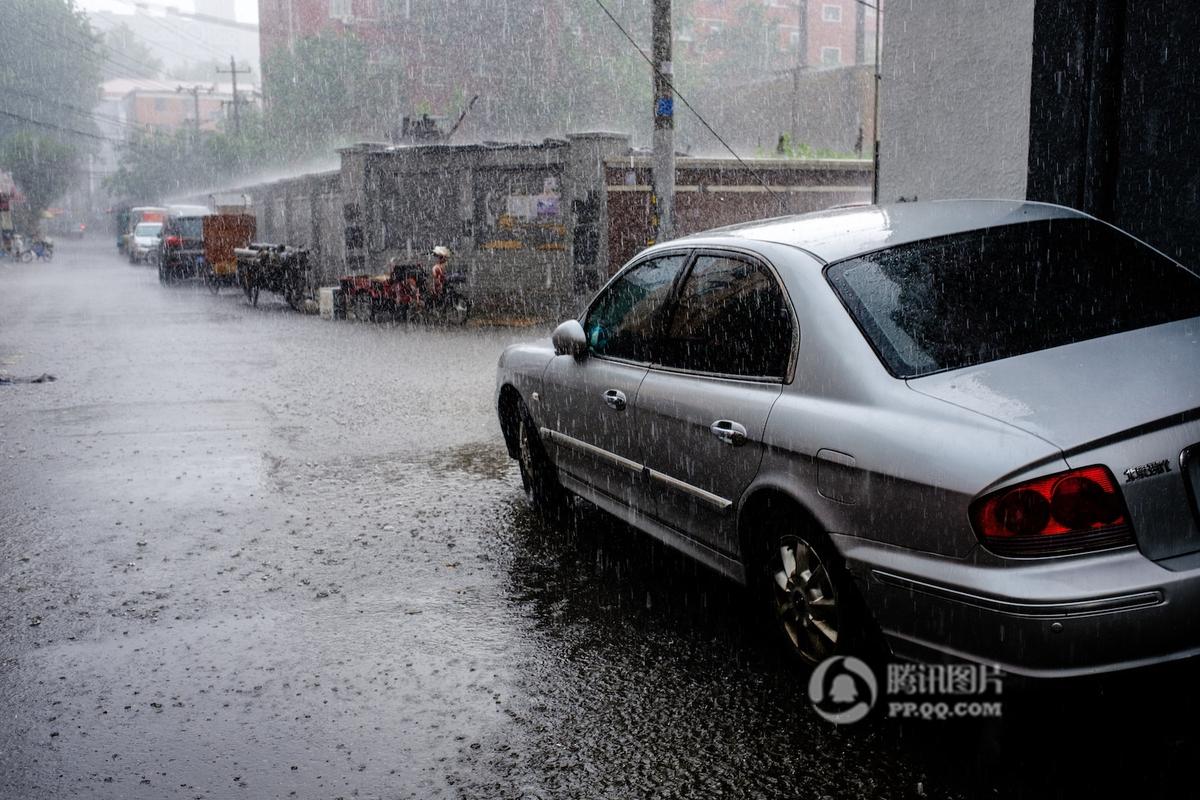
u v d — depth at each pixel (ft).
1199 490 9.52
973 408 10.15
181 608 15.93
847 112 119.24
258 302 83.51
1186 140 20.43
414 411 32.50
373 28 165.78
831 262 12.69
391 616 15.43
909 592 10.23
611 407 15.85
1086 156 22.39
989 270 12.52
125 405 34.14
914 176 27.37
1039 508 9.25
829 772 10.75
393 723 12.12
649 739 11.59
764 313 13.00
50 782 10.96
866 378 11.18
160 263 109.29
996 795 10.14
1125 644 9.14
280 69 156.56
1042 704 11.49
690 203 71.10
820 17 212.64
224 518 20.79
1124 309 12.02
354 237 79.10
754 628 14.60
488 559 17.93
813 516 11.43
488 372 41.11
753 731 11.66
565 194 71.87
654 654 13.83
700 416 13.43
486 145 73.20
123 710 12.59
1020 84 24.26
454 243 75.25
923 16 26.61
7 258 175.42
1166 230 21.01
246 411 32.86
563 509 19.83
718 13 192.65
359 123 156.66
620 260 70.69
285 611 15.74
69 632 15.06
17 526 20.43
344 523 20.30
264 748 11.59
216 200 145.38
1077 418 9.63
